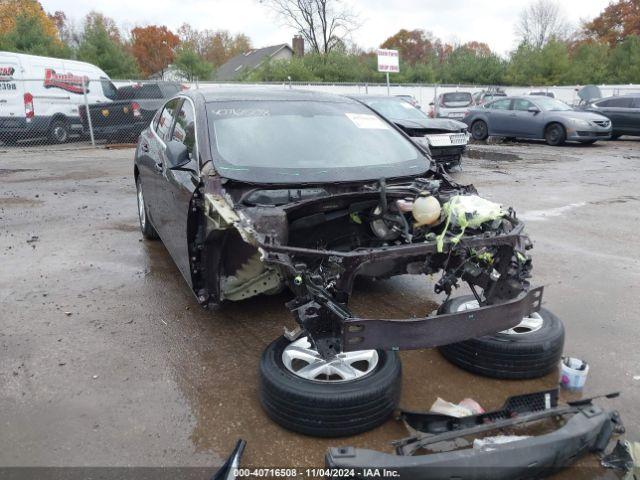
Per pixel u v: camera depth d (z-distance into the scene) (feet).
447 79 140.67
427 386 10.86
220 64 213.25
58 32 161.58
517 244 10.50
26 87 52.21
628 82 136.15
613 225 23.44
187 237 12.06
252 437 9.28
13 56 51.29
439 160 36.37
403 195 11.25
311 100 15.44
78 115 56.75
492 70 139.74
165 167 14.96
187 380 10.99
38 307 14.48
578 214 25.45
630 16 174.91
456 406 9.71
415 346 8.95
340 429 9.00
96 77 60.18
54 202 28.09
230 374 11.20
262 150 12.81
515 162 44.21
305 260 9.82
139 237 21.33
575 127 54.80
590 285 16.30
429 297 15.17
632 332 13.24
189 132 14.19
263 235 9.32
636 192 31.07
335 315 8.70
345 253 9.23
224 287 12.13
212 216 11.03
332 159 13.00
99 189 32.07
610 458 8.60
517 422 8.68
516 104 59.67
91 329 13.17
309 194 11.62
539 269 17.71
